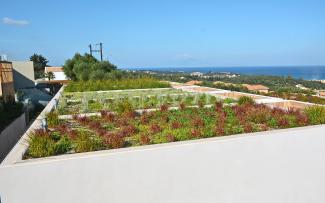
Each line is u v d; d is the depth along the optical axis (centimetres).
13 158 357
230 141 422
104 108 847
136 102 948
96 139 474
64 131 536
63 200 350
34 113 1622
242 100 877
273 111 680
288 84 3841
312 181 496
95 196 362
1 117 1005
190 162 401
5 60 2173
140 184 379
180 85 1662
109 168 362
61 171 345
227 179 429
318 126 505
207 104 880
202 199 417
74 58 2841
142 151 373
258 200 457
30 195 339
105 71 2405
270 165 457
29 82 2820
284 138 460
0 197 330
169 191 395
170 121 634
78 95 1195
